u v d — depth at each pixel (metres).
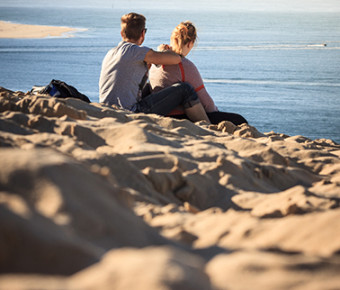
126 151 5.25
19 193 2.26
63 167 2.40
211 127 9.20
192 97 10.09
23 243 1.81
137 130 5.84
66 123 5.78
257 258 1.84
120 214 2.41
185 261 1.58
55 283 1.39
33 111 6.49
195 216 3.51
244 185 5.00
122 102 9.72
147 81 10.73
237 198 4.58
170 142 5.92
